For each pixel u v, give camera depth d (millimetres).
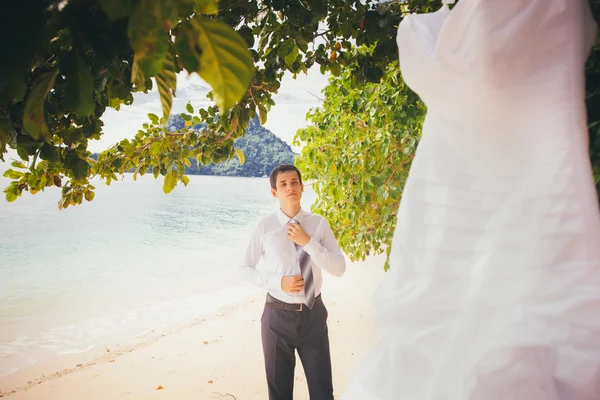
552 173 794
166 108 678
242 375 5566
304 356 2975
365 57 2598
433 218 890
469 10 826
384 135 4457
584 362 694
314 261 2910
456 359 789
